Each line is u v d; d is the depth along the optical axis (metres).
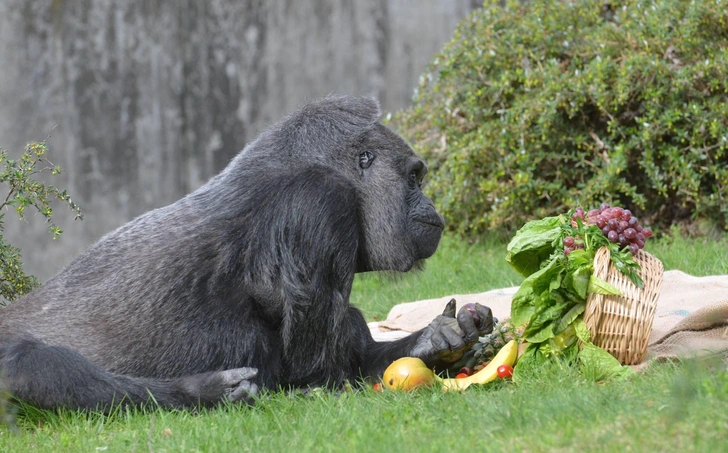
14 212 27.66
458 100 20.61
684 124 18.36
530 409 7.69
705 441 6.24
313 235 9.44
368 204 10.21
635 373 9.09
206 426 8.45
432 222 10.40
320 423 8.23
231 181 10.06
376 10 27.73
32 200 12.28
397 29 27.67
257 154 10.17
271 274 9.51
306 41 28.11
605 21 20.36
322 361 9.74
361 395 9.44
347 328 10.01
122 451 8.03
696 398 6.95
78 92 28.14
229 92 28.34
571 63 19.62
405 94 27.72
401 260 10.34
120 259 9.91
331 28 28.00
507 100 20.20
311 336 9.62
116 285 9.73
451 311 10.32
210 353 9.53
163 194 28.38
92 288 9.83
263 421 8.52
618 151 18.08
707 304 11.43
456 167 19.33
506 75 19.38
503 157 19.47
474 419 7.73
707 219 18.73
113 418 9.00
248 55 28.30
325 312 9.60
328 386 9.84
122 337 9.54
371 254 10.30
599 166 19.09
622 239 9.66
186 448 7.91
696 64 17.95
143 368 9.52
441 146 20.59
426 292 16.75
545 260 10.09
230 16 28.23
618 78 18.12
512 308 9.77
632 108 19.22
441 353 9.88
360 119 10.33
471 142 19.22
